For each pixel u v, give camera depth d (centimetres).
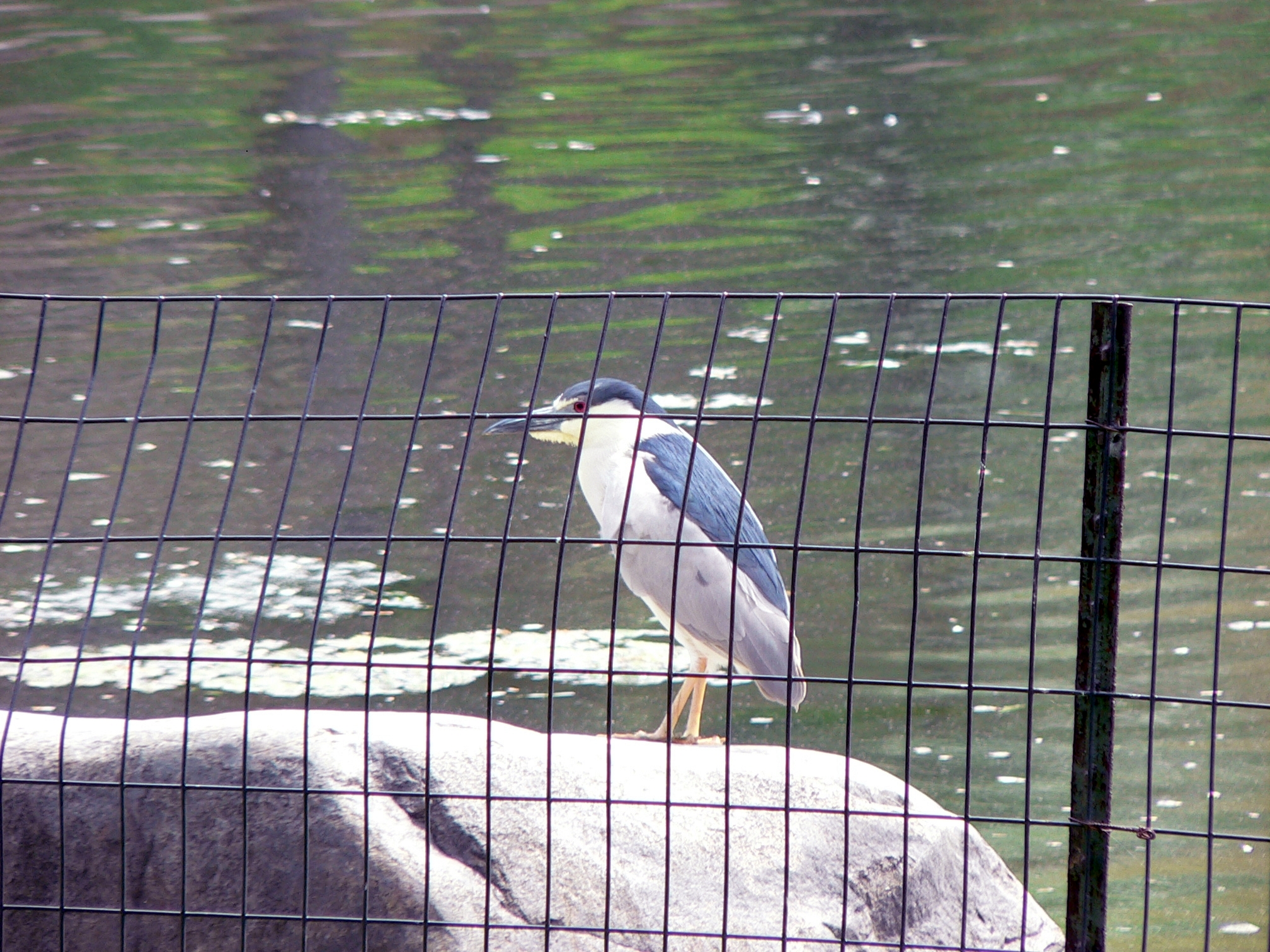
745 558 861
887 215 2102
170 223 2111
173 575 1203
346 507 1316
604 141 2506
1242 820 863
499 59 3048
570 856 562
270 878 537
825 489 1335
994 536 1244
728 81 2866
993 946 616
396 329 1725
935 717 992
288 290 1847
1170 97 2652
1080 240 1975
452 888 535
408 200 2211
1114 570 452
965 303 1759
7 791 546
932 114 2614
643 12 3434
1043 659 1059
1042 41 3066
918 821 630
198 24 3291
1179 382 1522
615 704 1014
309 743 564
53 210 2164
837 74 2880
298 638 1105
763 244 1997
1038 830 862
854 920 583
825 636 1100
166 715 995
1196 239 1958
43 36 3156
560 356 1633
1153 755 933
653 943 552
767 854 591
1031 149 2400
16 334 1711
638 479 880
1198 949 746
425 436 1459
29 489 1345
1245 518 1245
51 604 1152
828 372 1579
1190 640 1067
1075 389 1528
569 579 1205
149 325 1745
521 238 2041
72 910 495
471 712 1001
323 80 2883
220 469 1390
